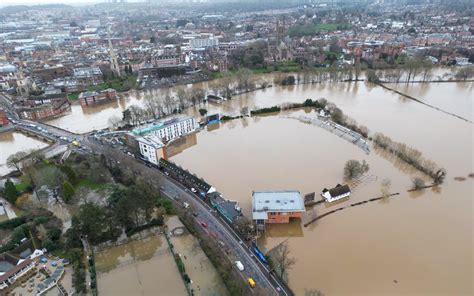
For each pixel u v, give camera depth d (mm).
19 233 173750
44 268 155250
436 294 138750
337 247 165625
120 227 180125
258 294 136500
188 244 171125
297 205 182500
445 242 166750
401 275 148500
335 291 141125
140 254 166250
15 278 150500
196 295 140625
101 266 159375
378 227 178500
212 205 198000
